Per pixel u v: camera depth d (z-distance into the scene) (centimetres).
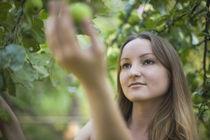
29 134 568
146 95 120
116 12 202
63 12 60
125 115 151
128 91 124
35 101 530
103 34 205
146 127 131
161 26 185
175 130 129
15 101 367
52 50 63
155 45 130
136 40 133
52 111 770
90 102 69
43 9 111
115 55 197
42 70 141
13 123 131
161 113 130
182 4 164
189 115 137
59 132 634
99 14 119
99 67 66
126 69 129
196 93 156
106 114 69
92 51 65
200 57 214
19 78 101
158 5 156
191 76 180
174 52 141
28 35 110
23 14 106
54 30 60
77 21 73
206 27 153
